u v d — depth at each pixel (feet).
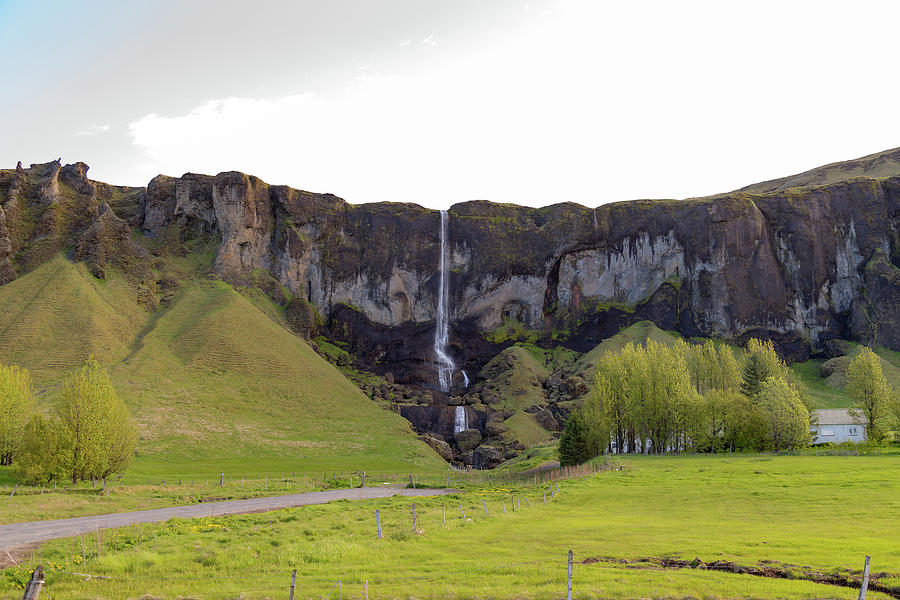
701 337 608.19
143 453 333.01
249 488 240.53
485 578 75.10
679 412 322.14
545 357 617.62
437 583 73.46
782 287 615.16
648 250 652.89
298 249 641.81
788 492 155.33
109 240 572.92
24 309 470.80
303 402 455.22
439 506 154.40
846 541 95.04
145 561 87.56
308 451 382.42
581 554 90.12
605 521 123.85
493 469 383.45
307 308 611.88
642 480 197.36
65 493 191.42
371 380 578.66
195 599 67.46
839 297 627.46
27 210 585.63
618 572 77.61
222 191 624.59
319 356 553.23
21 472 208.44
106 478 228.84
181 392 419.54
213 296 558.56
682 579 73.41
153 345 472.44
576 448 302.45
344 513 139.44
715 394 322.14
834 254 632.38
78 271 536.01
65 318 469.16
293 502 184.44
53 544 102.73
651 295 638.94
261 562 89.45
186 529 116.78
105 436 221.46
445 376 615.98
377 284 654.94
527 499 166.09
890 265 613.93
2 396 254.88
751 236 619.26
